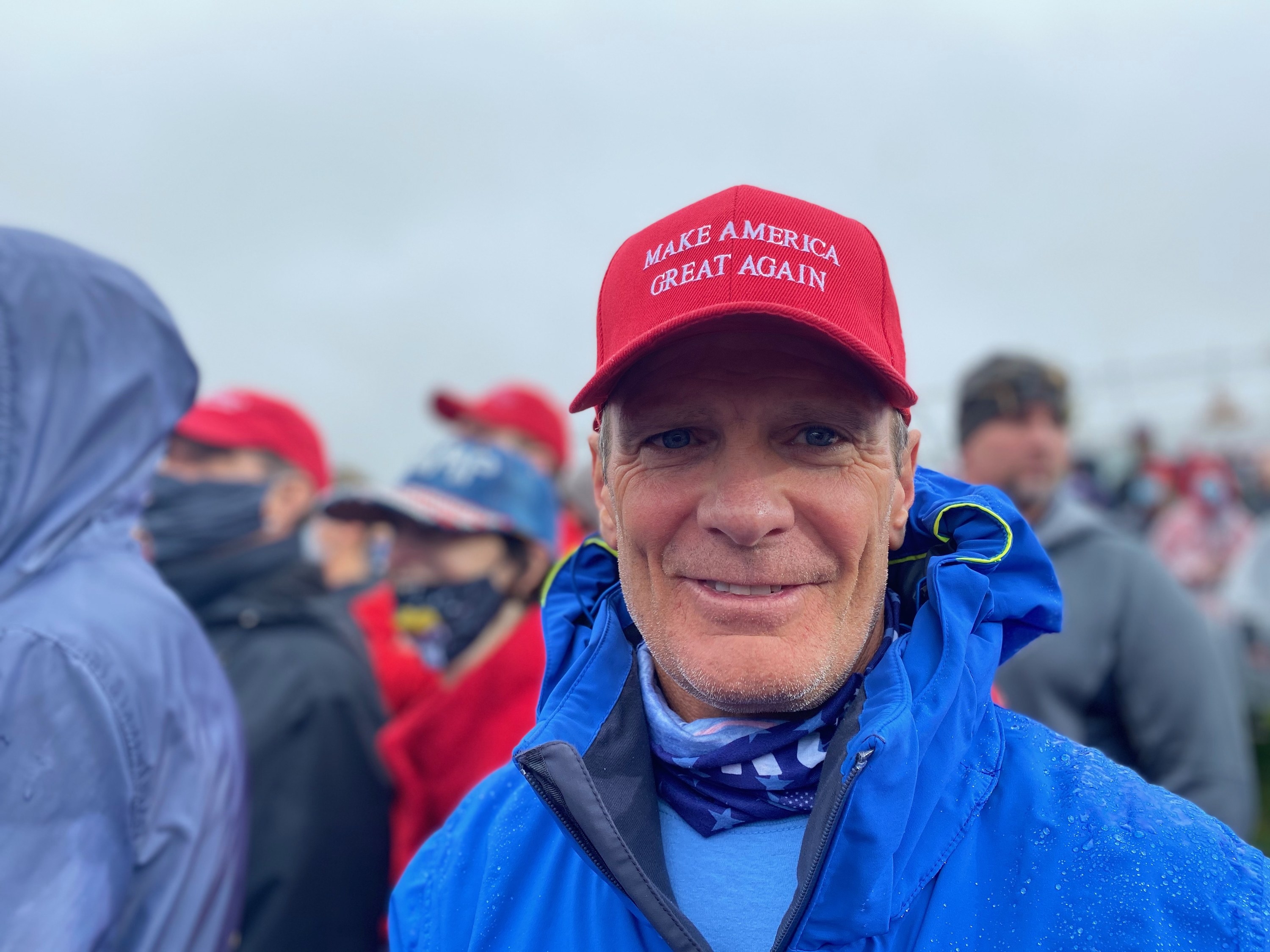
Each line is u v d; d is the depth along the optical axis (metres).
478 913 1.09
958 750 0.95
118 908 1.28
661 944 0.97
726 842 1.01
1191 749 2.09
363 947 2.04
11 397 1.42
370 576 4.60
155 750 1.34
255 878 1.95
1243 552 6.32
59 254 1.52
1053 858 0.90
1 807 1.18
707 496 0.97
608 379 1.03
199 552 2.51
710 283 1.01
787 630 0.96
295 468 2.86
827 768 0.93
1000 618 1.04
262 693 2.10
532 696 2.39
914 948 0.89
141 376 1.57
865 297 1.04
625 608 1.24
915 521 1.15
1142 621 2.17
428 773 2.33
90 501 1.47
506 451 2.81
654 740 1.09
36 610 1.31
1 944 1.15
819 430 0.99
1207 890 0.84
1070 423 2.53
